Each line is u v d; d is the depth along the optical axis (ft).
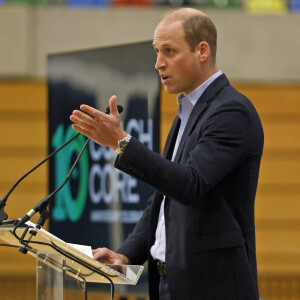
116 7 51.19
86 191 33.94
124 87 32.27
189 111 21.71
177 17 21.18
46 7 50.80
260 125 20.85
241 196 20.21
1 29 50.78
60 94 34.86
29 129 57.31
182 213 20.26
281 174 59.00
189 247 19.94
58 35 50.60
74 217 34.19
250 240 20.34
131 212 32.65
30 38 50.80
